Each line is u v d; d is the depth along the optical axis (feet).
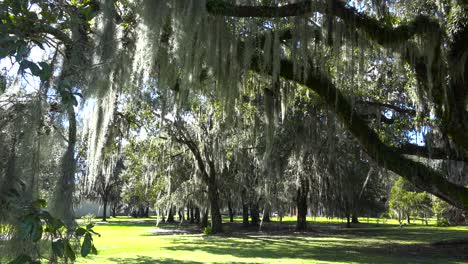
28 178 8.38
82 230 7.38
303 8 18.39
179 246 46.37
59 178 9.43
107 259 33.99
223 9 17.60
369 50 22.58
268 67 19.01
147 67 17.11
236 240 56.29
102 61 11.54
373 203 80.43
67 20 9.37
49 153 9.27
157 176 68.95
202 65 19.72
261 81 24.73
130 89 19.44
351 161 53.31
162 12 15.81
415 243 52.11
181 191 66.03
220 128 48.37
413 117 31.45
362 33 20.58
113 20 12.66
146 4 15.84
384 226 100.22
